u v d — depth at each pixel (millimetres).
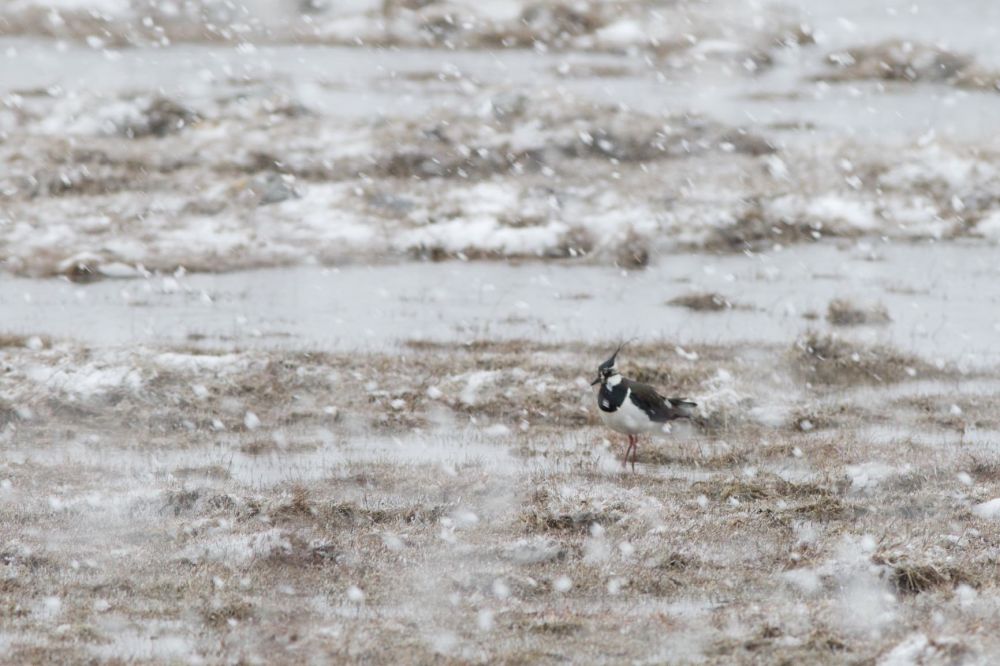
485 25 67625
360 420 19344
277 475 16453
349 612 11688
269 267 34625
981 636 10508
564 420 19703
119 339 25578
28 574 12539
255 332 26609
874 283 33406
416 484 15789
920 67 59281
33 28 65250
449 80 56094
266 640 10945
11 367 21078
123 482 15977
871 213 40406
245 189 40156
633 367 21875
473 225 38219
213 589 12195
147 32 66000
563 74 58062
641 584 12367
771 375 22312
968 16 71625
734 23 66812
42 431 18531
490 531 14047
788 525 14234
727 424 19219
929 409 20500
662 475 16625
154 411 19359
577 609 11781
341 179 42000
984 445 18203
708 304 30297
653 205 40188
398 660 10477
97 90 50562
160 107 46875
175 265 34375
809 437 18594
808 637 10734
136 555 13141
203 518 14312
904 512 14875
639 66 60938
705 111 50469
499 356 23516
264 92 50156
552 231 37844
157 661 10406
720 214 39312
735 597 12086
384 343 25469
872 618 11266
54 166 41281
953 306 30625
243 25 68312
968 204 41500
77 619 11414
